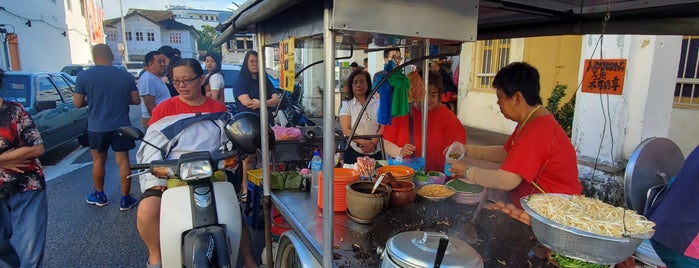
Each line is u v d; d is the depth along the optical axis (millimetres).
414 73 2518
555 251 1194
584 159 4242
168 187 2363
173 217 2113
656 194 1998
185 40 47969
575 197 1378
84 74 3797
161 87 4746
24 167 2301
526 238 1456
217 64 5047
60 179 5000
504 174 1739
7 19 11180
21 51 12078
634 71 3834
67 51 16797
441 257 1100
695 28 2039
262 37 2076
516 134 2035
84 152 6500
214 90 4973
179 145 2426
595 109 4141
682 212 1593
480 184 1850
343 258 1468
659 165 2125
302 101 9086
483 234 1490
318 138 2547
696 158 1593
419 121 2727
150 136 2408
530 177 1698
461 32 1418
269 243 2246
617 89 3936
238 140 2143
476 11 1430
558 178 1745
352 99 3611
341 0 1221
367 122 3473
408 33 1329
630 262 1399
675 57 3844
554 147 1708
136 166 2074
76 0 18828
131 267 2926
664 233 1634
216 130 2520
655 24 2137
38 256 2391
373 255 1469
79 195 4410
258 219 3410
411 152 2580
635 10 2145
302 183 2221
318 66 8758
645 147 2068
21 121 2303
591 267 1205
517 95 1790
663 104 3916
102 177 4047
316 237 1646
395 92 2305
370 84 3584
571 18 2348
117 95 3846
